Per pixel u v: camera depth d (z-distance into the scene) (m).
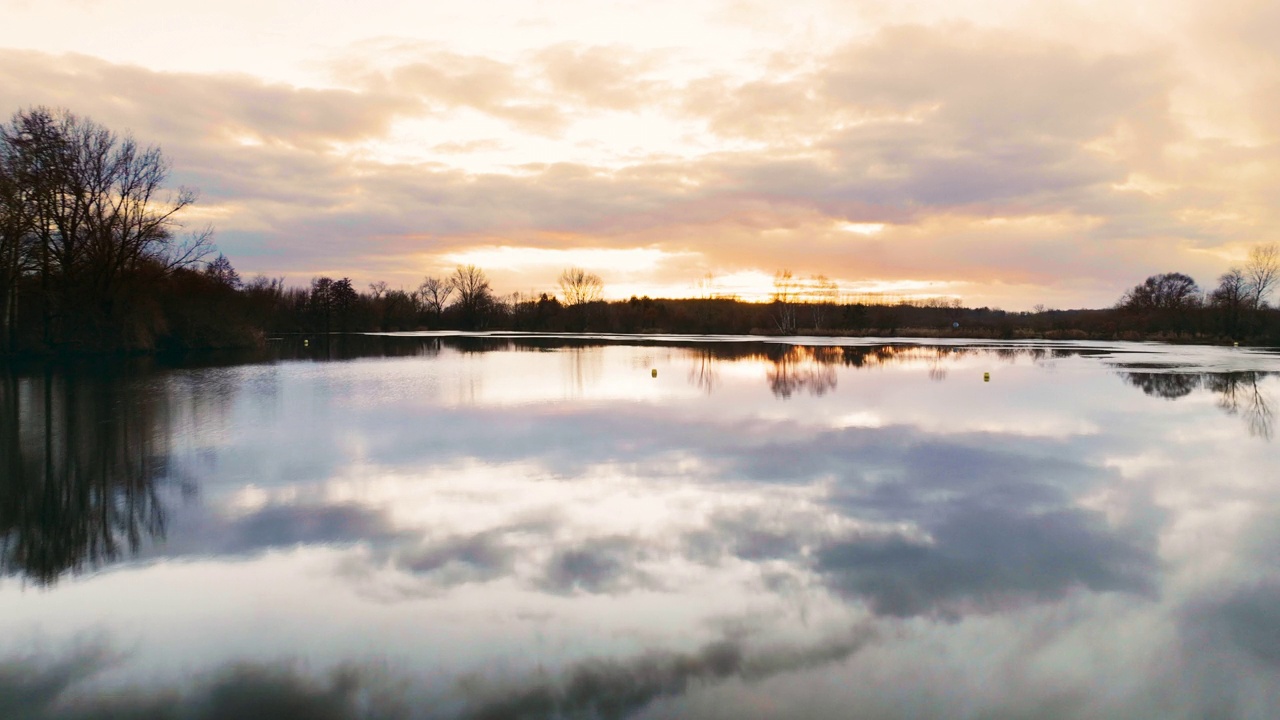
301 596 8.20
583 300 134.38
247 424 19.77
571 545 9.86
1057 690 6.41
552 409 22.70
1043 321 120.25
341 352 55.44
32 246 40.75
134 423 19.91
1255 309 73.00
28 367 37.12
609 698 6.17
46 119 41.19
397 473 13.97
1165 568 9.21
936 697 6.26
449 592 8.29
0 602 8.09
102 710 6.01
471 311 140.12
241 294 65.69
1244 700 6.29
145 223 46.81
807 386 29.47
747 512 11.41
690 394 26.73
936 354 50.97
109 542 10.05
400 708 6.03
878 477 13.75
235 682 6.43
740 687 6.36
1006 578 8.82
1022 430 18.89
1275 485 13.34
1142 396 26.23
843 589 8.46
